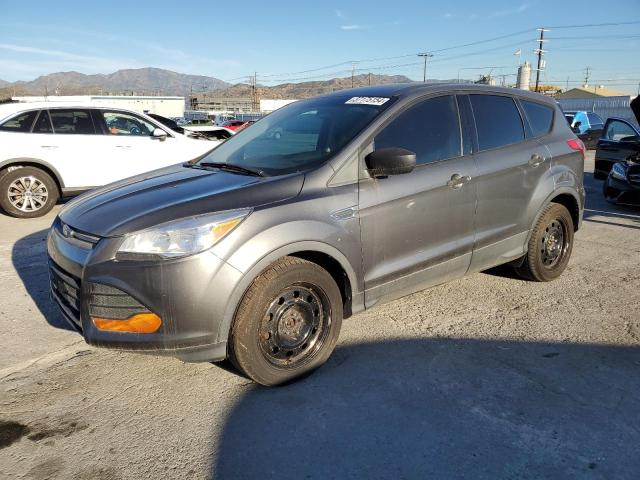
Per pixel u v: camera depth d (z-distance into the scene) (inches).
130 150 340.5
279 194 121.9
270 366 121.6
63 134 321.4
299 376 126.3
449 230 150.7
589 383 125.2
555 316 162.9
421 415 113.6
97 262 110.7
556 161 182.2
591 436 105.8
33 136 312.5
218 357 115.8
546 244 186.9
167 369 135.0
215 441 106.3
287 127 156.7
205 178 136.2
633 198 312.5
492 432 107.5
